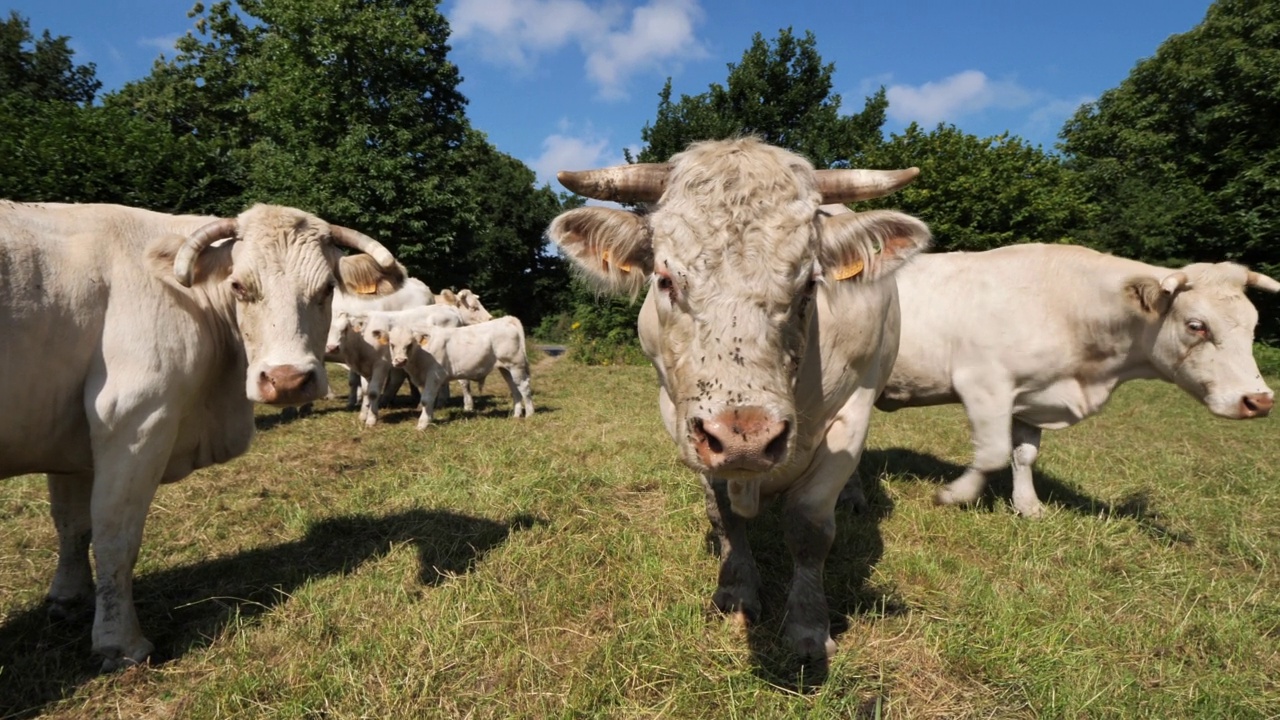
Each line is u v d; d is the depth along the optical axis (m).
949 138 19.91
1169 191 23.56
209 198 17.50
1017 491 5.10
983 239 19.12
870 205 20.16
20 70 29.39
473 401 11.89
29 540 4.41
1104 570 4.10
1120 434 8.48
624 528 4.59
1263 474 6.37
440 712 2.73
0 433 2.82
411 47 24.75
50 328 2.88
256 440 7.57
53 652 3.16
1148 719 2.70
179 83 31.23
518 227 45.97
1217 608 3.65
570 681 2.90
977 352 5.04
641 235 2.63
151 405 3.12
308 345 3.42
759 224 2.20
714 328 2.14
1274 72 20.94
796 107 27.39
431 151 25.09
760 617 3.46
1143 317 4.65
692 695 2.79
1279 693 2.92
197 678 3.00
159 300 3.23
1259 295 21.45
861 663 3.02
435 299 17.42
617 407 10.80
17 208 3.01
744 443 2.00
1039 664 3.02
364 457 6.84
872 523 4.78
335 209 21.52
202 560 4.21
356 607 3.52
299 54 24.16
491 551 4.21
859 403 3.27
